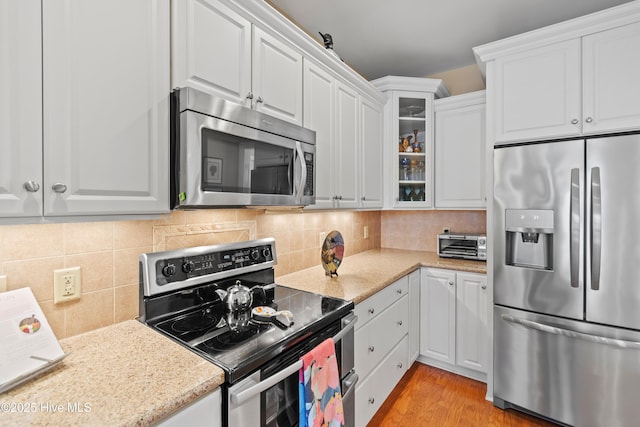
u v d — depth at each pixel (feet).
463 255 8.43
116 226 3.96
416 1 6.34
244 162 4.20
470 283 7.48
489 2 6.37
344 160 7.07
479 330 7.36
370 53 8.57
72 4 2.83
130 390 2.58
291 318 4.08
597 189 5.40
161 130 3.54
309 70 5.93
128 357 3.15
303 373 3.69
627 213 5.18
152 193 3.48
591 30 5.58
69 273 3.56
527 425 6.13
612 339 5.29
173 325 3.96
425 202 8.96
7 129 2.47
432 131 8.95
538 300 6.06
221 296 4.33
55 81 2.72
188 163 3.51
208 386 2.75
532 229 6.06
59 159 2.76
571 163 5.65
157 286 4.00
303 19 6.97
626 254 5.20
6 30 2.46
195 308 4.47
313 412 3.69
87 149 2.94
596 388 5.51
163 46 3.55
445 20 6.99
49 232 3.42
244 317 4.22
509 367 6.46
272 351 3.39
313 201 5.47
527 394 6.24
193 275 4.42
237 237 5.57
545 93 6.03
